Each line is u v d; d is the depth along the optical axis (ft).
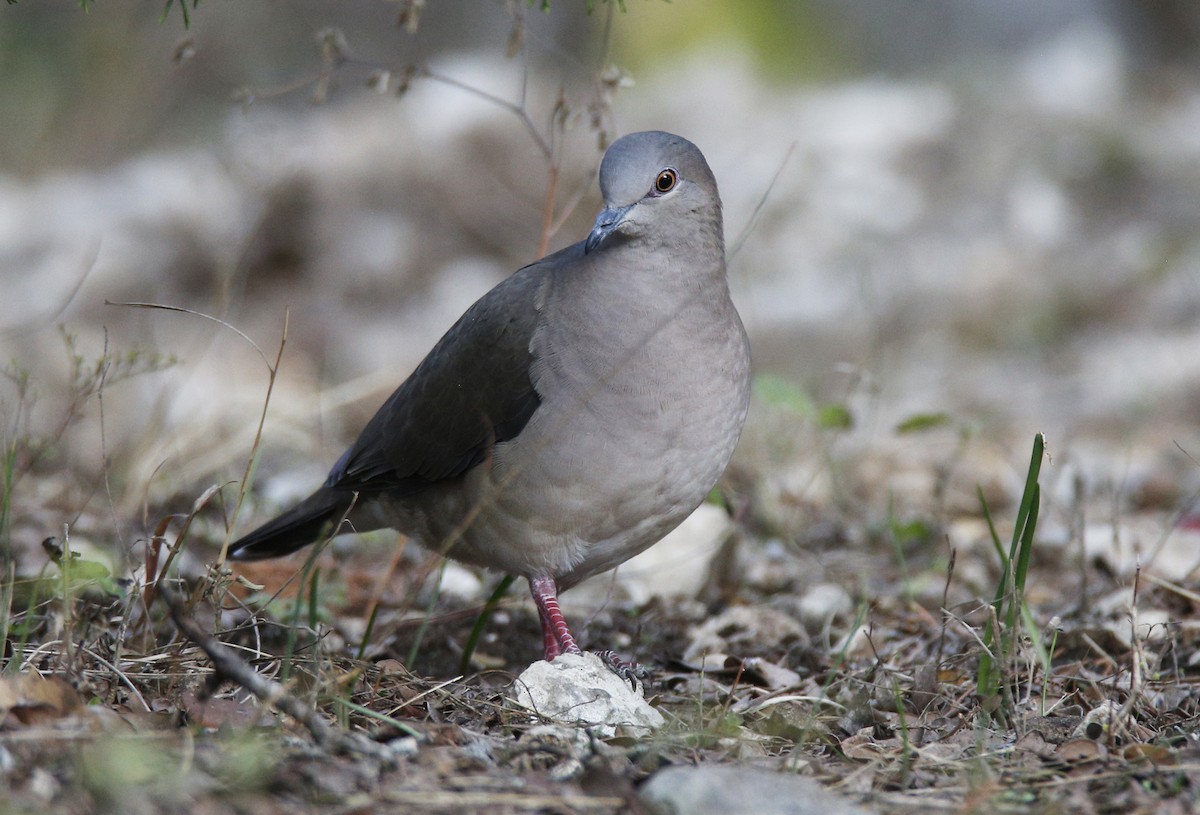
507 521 27.94
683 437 27.20
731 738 22.99
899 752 22.43
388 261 67.36
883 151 78.48
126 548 29.22
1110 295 65.57
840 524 40.04
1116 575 33.17
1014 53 101.81
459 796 19.47
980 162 77.05
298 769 19.57
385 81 31.71
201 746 20.07
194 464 41.39
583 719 23.77
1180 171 76.48
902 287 65.26
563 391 27.07
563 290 27.66
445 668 30.40
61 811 17.71
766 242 70.44
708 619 33.04
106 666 23.34
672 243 27.17
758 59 96.53
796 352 61.16
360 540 39.40
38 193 77.10
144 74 85.76
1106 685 26.13
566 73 82.17
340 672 25.18
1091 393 55.16
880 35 103.50
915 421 36.63
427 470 29.01
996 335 63.36
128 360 33.53
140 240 68.49
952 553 27.43
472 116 73.36
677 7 98.32
